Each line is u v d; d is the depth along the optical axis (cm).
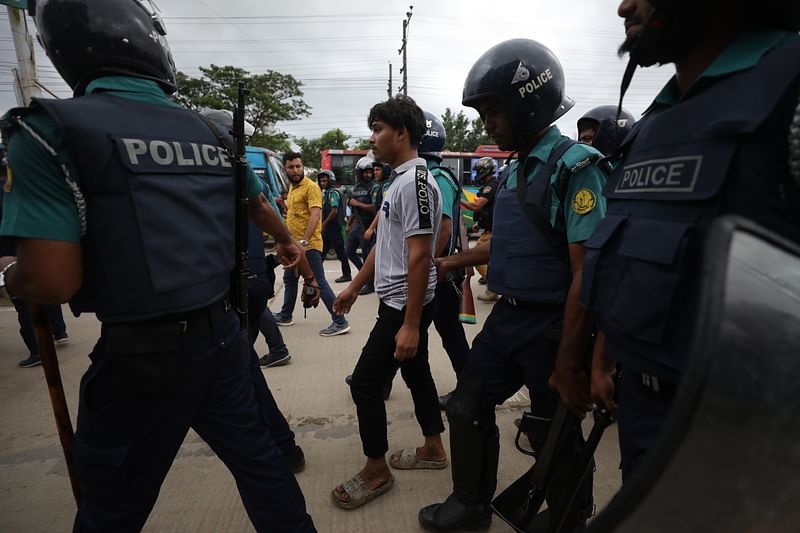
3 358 362
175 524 181
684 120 79
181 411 112
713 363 46
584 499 147
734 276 49
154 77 117
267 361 336
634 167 90
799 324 49
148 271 101
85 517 112
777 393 48
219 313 117
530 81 136
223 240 118
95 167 95
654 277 78
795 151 60
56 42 109
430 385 208
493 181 416
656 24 81
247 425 124
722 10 76
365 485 191
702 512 50
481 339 164
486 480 169
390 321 179
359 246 660
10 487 206
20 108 92
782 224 67
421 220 162
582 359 127
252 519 128
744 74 72
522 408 270
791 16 71
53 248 93
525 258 142
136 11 113
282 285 624
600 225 98
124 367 102
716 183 71
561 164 133
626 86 96
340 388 302
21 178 92
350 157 1310
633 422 92
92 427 108
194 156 114
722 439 48
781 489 50
